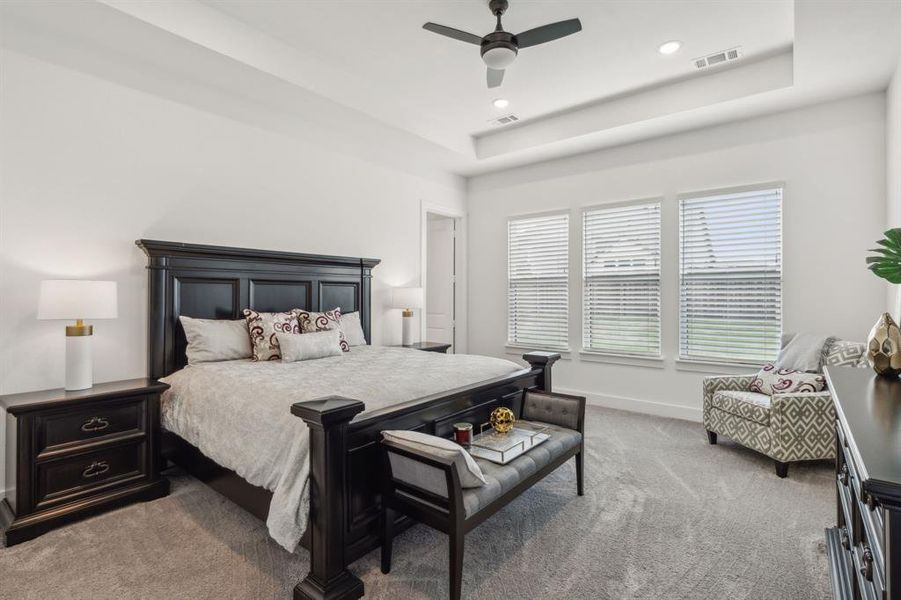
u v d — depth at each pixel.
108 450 2.60
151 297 3.21
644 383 4.78
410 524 2.19
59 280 2.68
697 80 3.89
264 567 2.03
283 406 2.16
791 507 2.61
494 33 2.70
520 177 5.71
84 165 2.99
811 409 3.00
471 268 6.20
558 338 5.43
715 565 2.05
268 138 4.02
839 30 2.76
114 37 2.85
